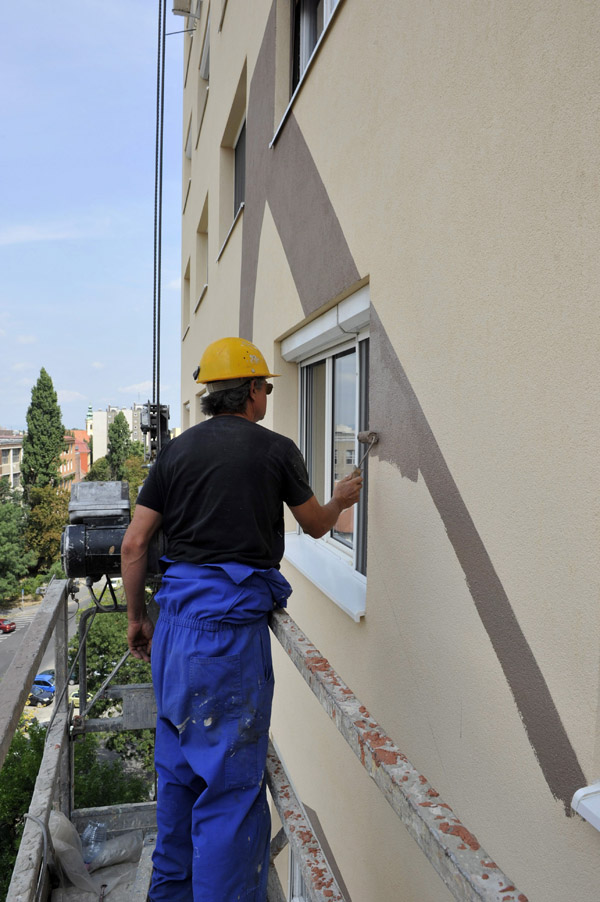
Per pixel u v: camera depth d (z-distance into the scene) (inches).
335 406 147.0
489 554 67.2
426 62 79.9
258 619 74.1
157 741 78.6
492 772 67.1
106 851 116.6
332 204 118.6
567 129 53.6
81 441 4429.1
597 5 49.8
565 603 55.1
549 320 56.6
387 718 96.0
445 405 76.4
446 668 77.1
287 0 167.8
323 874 55.9
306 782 148.5
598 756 51.6
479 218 68.0
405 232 86.8
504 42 62.7
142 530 80.4
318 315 134.6
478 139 67.8
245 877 67.4
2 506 2434.8
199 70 396.2
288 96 168.9
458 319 72.9
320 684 53.7
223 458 75.8
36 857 84.9
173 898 76.4
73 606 1549.0
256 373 83.2
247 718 70.3
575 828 54.0
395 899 95.1
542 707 58.5
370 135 99.4
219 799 69.1
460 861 30.9
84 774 671.1
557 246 55.2
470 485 70.8
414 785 37.8
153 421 175.8
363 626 106.7
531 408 59.5
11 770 596.1
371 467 101.6
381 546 97.7
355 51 106.5
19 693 58.7
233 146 289.3
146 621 88.8
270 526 77.7
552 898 57.1
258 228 189.8
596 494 51.0
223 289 273.0
